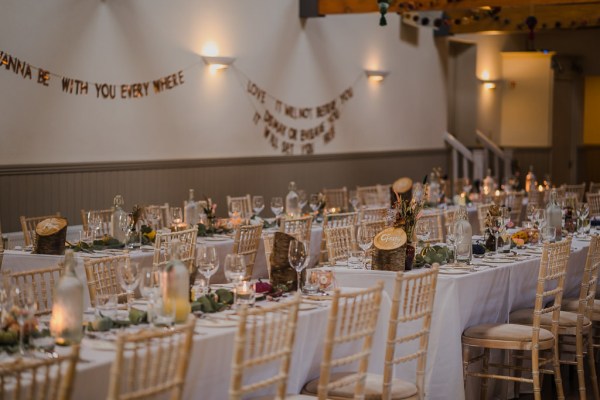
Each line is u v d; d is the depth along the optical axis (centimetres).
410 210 591
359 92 1491
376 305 421
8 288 386
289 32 1315
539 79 1923
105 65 1019
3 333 366
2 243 659
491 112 1909
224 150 1203
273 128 1294
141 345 374
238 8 1213
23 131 924
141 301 477
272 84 1287
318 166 1391
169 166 1108
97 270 512
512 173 1825
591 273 617
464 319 569
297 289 504
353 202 1070
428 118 1695
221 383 398
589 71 1955
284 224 808
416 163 1652
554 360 589
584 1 1222
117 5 1030
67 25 967
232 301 455
